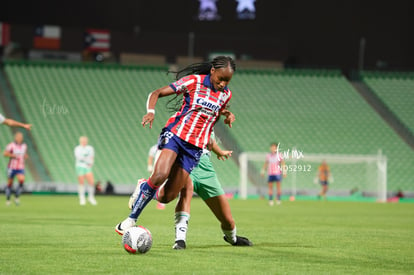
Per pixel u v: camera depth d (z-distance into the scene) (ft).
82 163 215.10
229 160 344.49
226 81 68.90
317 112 385.09
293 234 101.71
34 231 97.35
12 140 325.42
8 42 365.20
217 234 97.71
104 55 390.83
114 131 349.41
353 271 57.36
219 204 75.41
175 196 70.54
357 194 346.54
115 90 374.84
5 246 74.33
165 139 68.44
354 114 386.52
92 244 77.82
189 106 68.69
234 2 405.39
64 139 336.49
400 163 357.41
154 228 109.19
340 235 100.42
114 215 148.25
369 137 370.94
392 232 108.68
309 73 413.80
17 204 200.03
